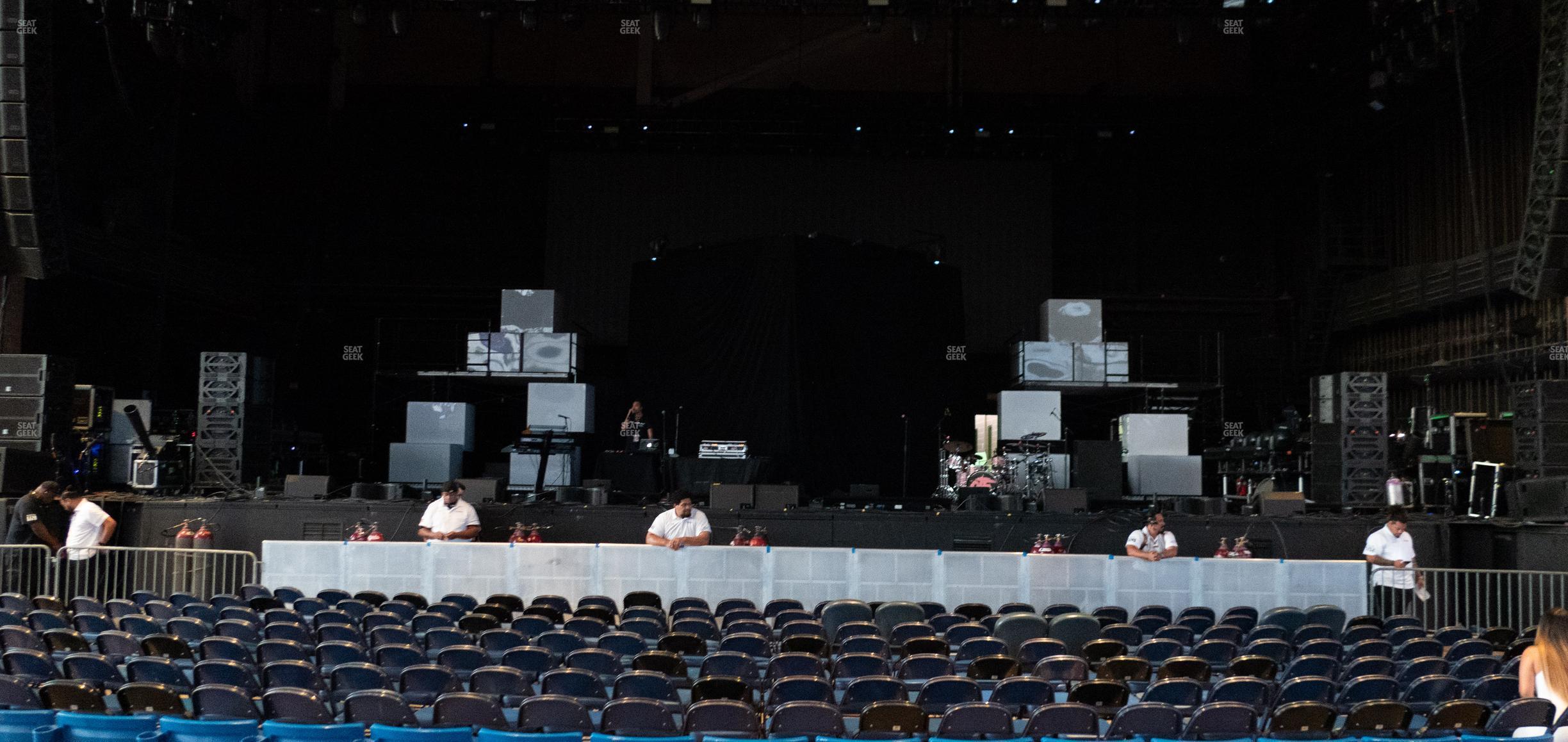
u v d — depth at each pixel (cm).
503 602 1045
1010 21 1973
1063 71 2600
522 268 2536
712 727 609
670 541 1126
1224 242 2584
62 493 1276
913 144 2459
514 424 2450
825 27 2609
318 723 606
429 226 2544
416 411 2025
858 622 878
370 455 2261
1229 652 838
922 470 2123
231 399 1672
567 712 609
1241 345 2552
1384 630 966
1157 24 2603
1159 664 835
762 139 2467
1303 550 1422
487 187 2561
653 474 1817
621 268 2509
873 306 2139
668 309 2202
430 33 2592
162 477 1599
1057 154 2500
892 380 2131
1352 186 2488
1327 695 688
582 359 2258
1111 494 1802
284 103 2545
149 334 2131
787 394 2025
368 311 2522
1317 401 1681
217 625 808
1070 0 1970
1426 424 1752
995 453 1933
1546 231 1375
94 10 1925
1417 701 685
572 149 2525
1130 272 2567
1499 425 1664
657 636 898
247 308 2400
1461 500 1647
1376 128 2306
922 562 1111
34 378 1430
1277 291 2570
